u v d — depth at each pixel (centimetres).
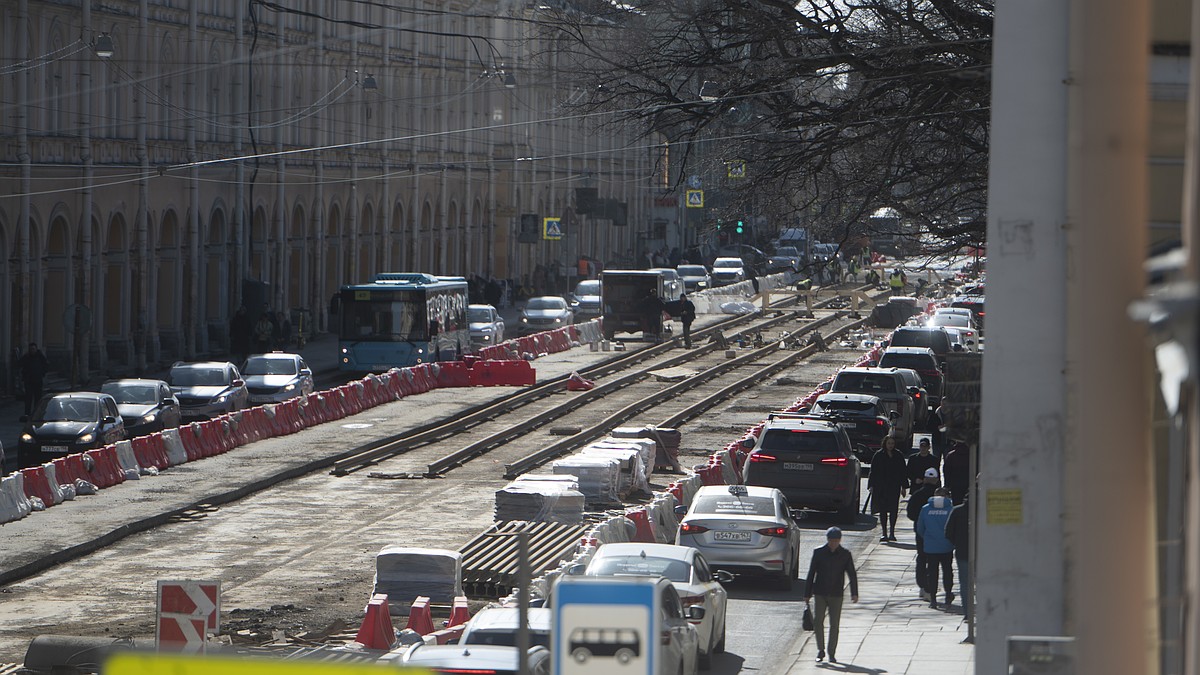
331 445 12838
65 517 9475
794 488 10000
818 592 6388
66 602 7450
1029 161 4025
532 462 11975
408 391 16475
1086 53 1664
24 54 14938
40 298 15500
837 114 7750
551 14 9612
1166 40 3609
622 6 8825
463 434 13812
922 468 9275
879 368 14675
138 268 17350
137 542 8975
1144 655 1672
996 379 4069
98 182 16400
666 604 5759
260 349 18562
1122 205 1655
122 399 12762
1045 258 4025
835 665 6319
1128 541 1666
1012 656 3216
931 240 9731
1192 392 1798
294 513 9944
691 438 13962
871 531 9962
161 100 17750
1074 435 3981
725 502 8212
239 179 19538
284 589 7744
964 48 7088
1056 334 4038
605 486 10338
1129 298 1659
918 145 8100
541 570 7675
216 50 18988
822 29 7688
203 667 2019
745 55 8031
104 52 13762
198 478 11031
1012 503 4081
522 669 2123
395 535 9225
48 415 11781
